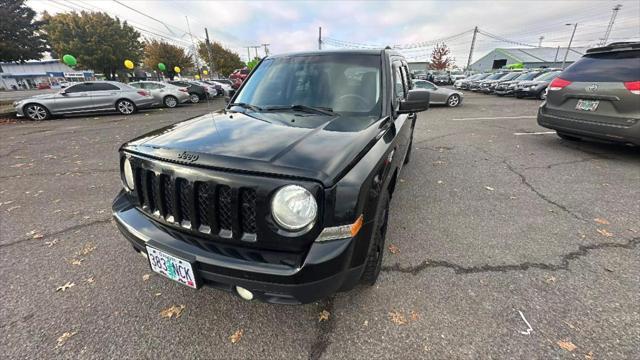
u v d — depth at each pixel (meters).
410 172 4.46
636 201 3.40
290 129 1.84
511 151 5.52
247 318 1.86
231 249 1.45
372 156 1.67
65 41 26.17
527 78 17.09
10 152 5.84
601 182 3.96
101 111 11.57
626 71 4.26
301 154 1.45
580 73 4.84
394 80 2.73
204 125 2.01
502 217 3.09
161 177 1.56
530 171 4.43
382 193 1.82
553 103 5.25
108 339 1.73
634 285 2.10
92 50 26.30
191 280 1.50
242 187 1.36
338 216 1.36
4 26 20.77
